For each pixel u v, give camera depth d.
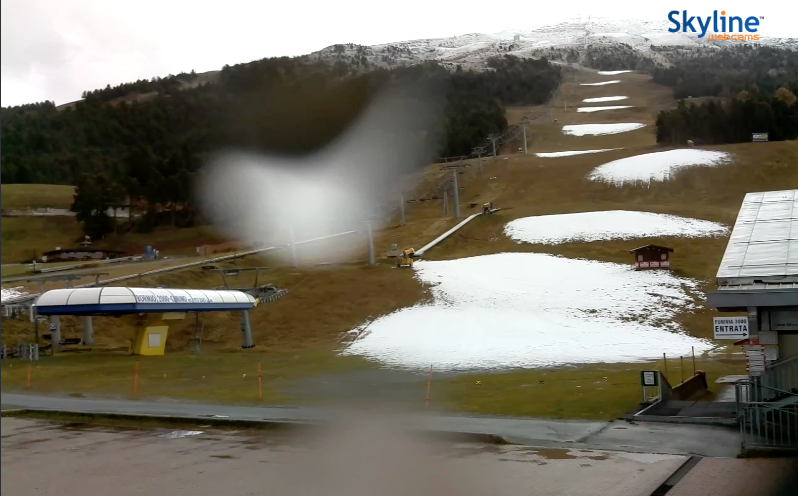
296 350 45.59
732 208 89.75
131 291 41.38
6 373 33.34
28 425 19.66
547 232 76.88
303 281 62.91
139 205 119.56
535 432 17.31
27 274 70.69
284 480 13.50
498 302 52.91
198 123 173.12
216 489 12.97
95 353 43.88
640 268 59.31
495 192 112.06
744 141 135.50
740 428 16.83
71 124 177.38
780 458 14.38
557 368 34.78
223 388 27.92
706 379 28.94
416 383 29.38
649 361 36.72
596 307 50.69
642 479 12.96
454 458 14.94
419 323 49.62
